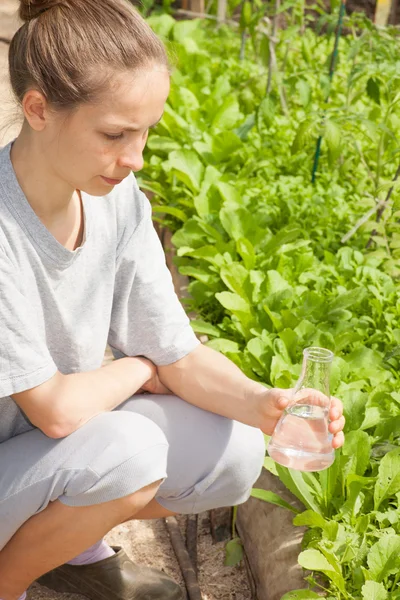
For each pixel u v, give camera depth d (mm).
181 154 4332
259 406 2043
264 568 2336
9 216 1798
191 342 2145
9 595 2014
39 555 1935
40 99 1688
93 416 1906
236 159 4750
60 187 1809
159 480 1895
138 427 1874
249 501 2566
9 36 5414
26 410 1845
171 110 4895
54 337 1952
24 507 1877
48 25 1671
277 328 3074
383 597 1930
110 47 1641
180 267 3543
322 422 1921
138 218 2047
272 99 4672
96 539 1910
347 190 4691
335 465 2314
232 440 2092
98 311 2006
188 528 2609
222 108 5273
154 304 2100
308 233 4102
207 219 3941
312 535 2236
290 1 5527
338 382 2658
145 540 2570
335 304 3193
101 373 2002
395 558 2041
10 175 1809
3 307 1762
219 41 7492
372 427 2654
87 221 1917
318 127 4074
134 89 1653
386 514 2225
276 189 4445
